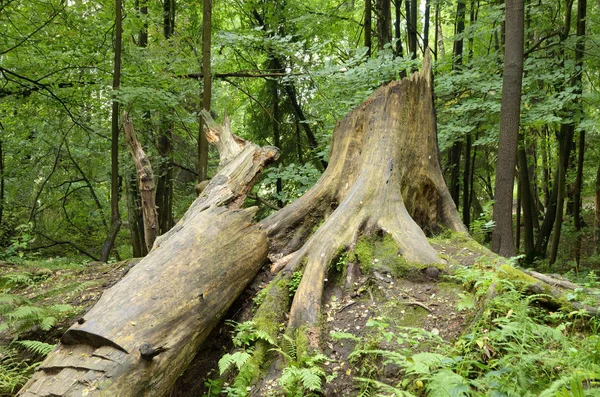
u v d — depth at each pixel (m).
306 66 9.37
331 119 9.81
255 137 14.18
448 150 14.43
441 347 3.20
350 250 4.39
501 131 6.50
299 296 3.93
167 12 11.20
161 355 3.02
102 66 8.96
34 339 4.52
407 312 3.76
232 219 4.32
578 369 2.45
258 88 15.27
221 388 3.43
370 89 8.16
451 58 10.25
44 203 14.15
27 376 4.02
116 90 7.90
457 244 4.94
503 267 3.70
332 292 4.16
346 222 4.62
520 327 2.89
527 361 2.53
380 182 5.00
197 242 3.91
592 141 13.45
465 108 8.22
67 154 12.78
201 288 3.57
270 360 3.50
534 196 17.12
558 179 12.31
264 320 3.79
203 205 4.65
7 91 9.40
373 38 13.69
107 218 15.64
